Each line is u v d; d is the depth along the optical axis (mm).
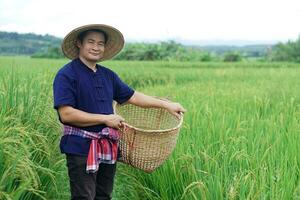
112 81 4465
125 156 4320
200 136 5621
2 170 3742
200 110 7020
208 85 13289
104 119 4027
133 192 5395
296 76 17766
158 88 13250
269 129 5824
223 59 61594
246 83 14180
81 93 4102
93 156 4043
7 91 5117
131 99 4605
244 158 4633
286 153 4762
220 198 3979
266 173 4250
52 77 8523
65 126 4141
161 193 5000
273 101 8930
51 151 5016
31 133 4531
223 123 5980
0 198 3494
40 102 5547
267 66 41312
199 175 4566
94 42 4129
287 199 3920
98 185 4488
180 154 5035
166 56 57000
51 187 4809
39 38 102688
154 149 4203
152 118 5031
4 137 3994
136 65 29328
